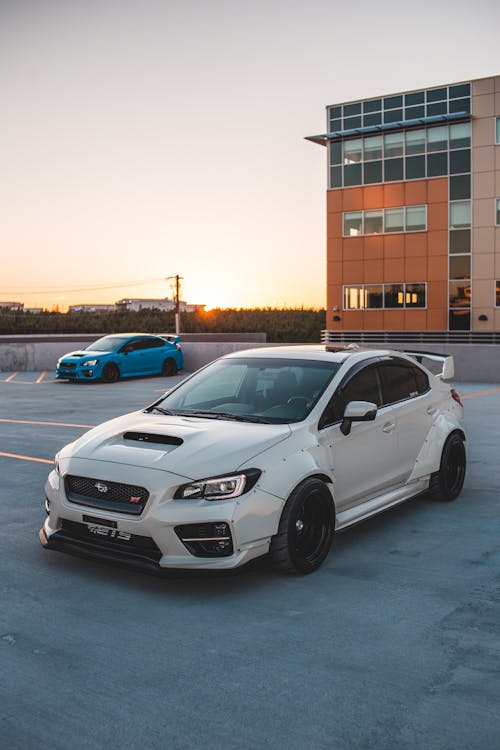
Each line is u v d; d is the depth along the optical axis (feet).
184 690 10.42
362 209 153.79
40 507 20.77
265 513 14.29
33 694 10.31
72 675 10.87
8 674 10.91
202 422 16.70
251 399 17.83
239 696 10.25
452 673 10.91
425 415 20.34
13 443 31.63
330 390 17.31
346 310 157.58
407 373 20.45
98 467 14.80
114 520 14.17
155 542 13.80
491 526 18.93
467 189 143.02
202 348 77.61
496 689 10.43
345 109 153.28
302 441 15.66
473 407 42.96
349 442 16.97
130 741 9.17
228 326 370.32
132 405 46.37
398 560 16.22
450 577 15.10
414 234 148.66
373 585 14.65
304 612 13.28
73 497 14.99
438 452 20.62
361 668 11.07
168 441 15.66
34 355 80.74
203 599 13.96
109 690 10.42
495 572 15.39
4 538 17.83
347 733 9.32
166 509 13.74
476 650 11.68
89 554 14.57
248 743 9.12
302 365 18.56
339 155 155.33
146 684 10.60
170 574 13.76
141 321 356.38
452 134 143.43
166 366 71.36
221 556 13.89
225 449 14.76
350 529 18.02
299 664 11.21
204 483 13.92
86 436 16.92
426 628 12.55
